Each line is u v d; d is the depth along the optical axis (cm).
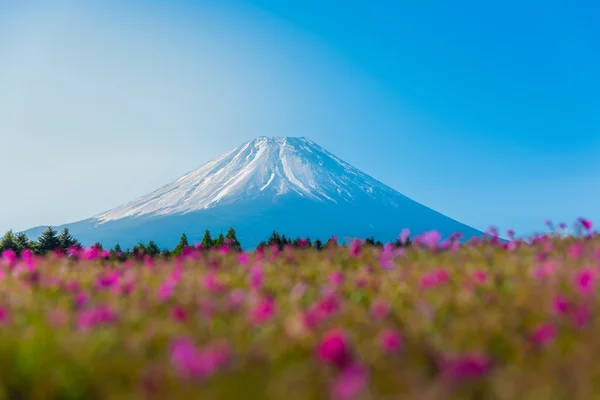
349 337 576
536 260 1038
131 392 495
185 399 471
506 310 682
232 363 523
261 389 486
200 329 664
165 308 811
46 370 543
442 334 609
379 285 884
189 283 1002
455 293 781
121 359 565
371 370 506
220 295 880
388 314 691
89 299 874
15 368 560
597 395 430
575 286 752
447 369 473
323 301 703
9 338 636
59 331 664
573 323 596
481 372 458
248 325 661
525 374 471
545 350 534
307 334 598
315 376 494
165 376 507
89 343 607
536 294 744
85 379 531
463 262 1084
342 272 1036
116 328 682
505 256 1118
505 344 580
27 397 534
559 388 441
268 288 916
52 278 1059
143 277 1131
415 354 552
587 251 1079
